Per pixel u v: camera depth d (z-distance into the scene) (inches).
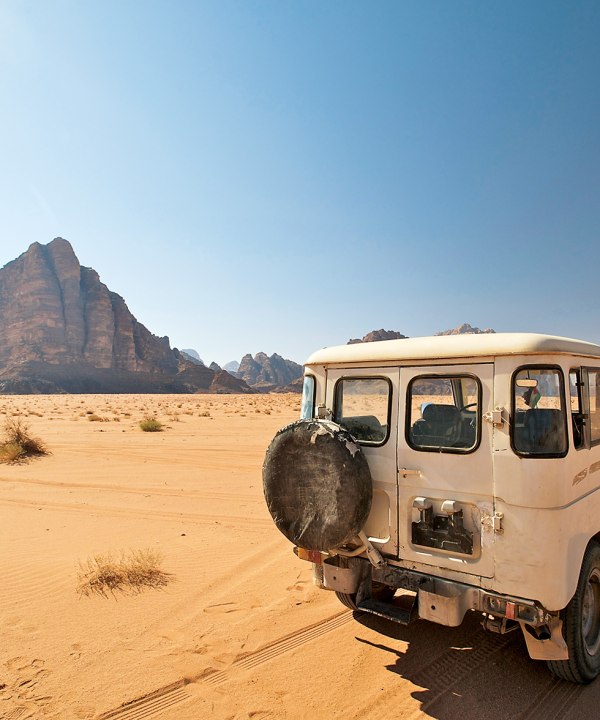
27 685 161.5
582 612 160.7
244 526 345.7
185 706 152.7
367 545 170.4
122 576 249.8
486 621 159.8
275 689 161.3
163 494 439.8
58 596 229.1
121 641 190.4
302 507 169.9
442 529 159.2
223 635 195.6
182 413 1640.0
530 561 143.3
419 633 198.1
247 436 907.4
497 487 149.0
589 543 173.0
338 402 193.2
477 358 156.6
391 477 172.1
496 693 158.6
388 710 150.5
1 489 449.1
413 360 170.1
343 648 186.7
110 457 639.8
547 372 150.8
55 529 332.8
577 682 162.1
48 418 1374.3
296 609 218.8
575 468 155.0
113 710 150.3
